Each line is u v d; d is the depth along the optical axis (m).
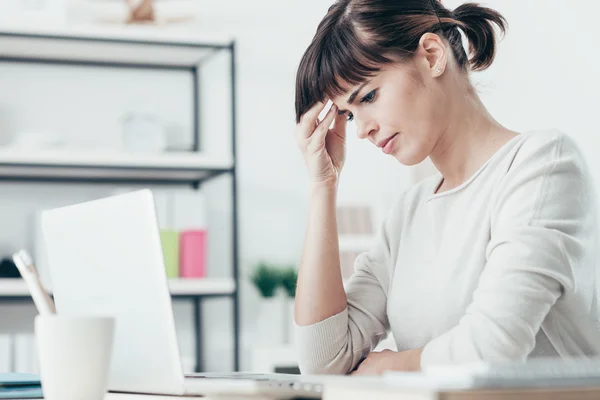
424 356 1.25
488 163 1.41
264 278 3.45
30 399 1.21
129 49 3.29
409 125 1.41
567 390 0.75
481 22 1.48
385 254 1.63
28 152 3.04
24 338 2.99
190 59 3.47
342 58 1.41
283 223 3.66
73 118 3.44
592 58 3.22
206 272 3.40
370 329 1.59
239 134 3.65
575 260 1.25
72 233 1.27
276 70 3.70
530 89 3.35
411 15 1.41
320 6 3.76
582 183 1.31
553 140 1.34
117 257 1.18
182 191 3.54
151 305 1.13
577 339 1.30
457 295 1.41
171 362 1.12
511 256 1.23
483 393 0.72
